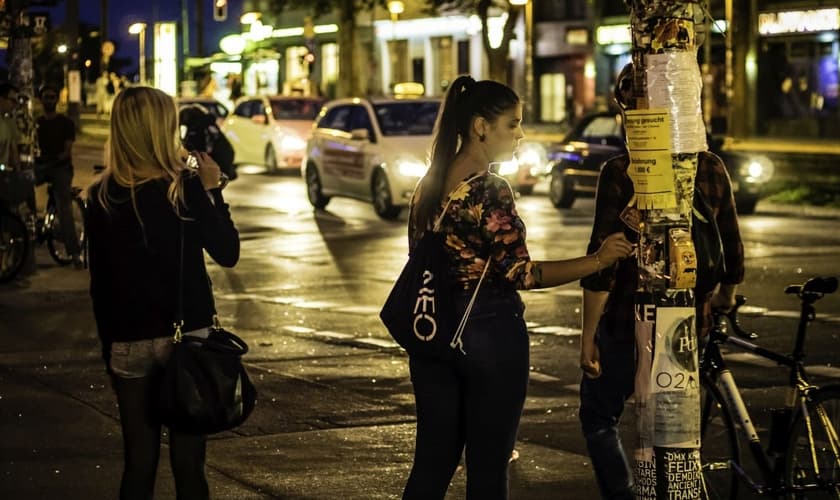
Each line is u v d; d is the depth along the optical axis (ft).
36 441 29.25
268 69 237.45
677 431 17.26
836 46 150.30
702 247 19.17
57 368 37.06
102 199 18.35
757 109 157.58
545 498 25.17
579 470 26.99
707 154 20.06
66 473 26.73
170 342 18.47
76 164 128.16
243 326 44.34
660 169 17.01
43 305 48.34
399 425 30.76
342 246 67.26
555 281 17.65
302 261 61.41
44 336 42.19
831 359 37.68
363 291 52.08
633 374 20.77
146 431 18.79
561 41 179.73
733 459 21.81
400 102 84.53
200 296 18.61
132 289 18.33
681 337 17.24
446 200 17.88
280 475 26.68
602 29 173.47
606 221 19.74
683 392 17.26
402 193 79.66
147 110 18.34
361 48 215.72
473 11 131.34
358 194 83.46
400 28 207.72
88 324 44.42
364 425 30.76
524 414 31.71
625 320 20.48
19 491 25.48
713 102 158.10
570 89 180.86
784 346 39.29
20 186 52.16
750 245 66.33
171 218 18.37
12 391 34.27
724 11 157.99
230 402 18.31
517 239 17.65
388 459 27.89
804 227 75.92
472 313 17.71
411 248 18.17
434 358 17.88
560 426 30.53
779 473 21.45
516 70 187.83
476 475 18.15
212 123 49.06
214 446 28.91
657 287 17.20
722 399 21.89
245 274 57.26
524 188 97.66
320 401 33.19
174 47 213.87
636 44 17.12
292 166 117.70
